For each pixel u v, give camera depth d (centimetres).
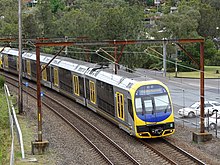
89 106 5691
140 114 4066
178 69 12744
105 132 4519
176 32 13138
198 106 6006
